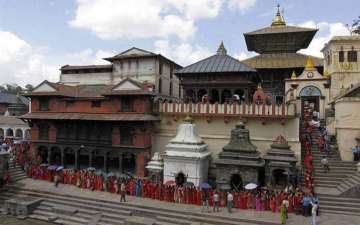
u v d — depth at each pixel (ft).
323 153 93.61
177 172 88.12
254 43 151.43
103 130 105.91
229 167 83.61
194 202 79.46
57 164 117.29
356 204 71.26
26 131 162.50
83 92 116.37
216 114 98.12
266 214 71.00
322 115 123.34
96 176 91.86
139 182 86.94
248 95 99.91
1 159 95.86
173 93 143.33
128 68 128.57
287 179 80.64
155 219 71.82
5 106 217.77
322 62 135.85
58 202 82.94
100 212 77.00
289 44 143.74
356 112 91.61
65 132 111.14
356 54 125.39
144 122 99.55
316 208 64.44
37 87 115.65
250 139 96.48
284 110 90.74
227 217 68.59
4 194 90.63
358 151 88.38
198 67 105.29
